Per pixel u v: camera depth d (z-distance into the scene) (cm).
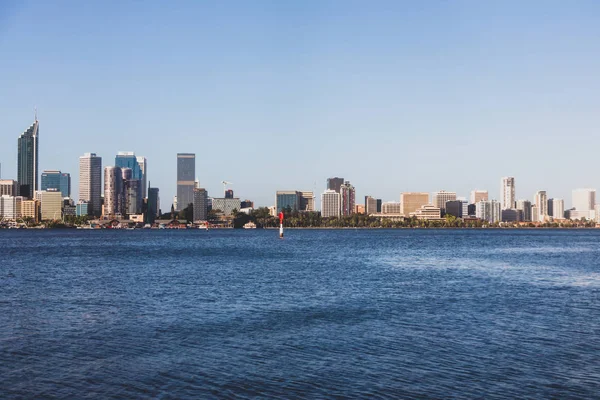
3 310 5888
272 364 3819
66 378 3544
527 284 8250
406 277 9231
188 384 3428
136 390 3334
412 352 4109
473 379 3506
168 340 4488
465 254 16012
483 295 7025
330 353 4088
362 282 8444
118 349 4212
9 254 16025
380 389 3338
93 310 5881
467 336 4612
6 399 3203
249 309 5934
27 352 4138
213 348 4231
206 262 12638
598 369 3697
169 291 7356
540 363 3831
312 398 3209
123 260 13362
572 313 5688
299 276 9319
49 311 5822
